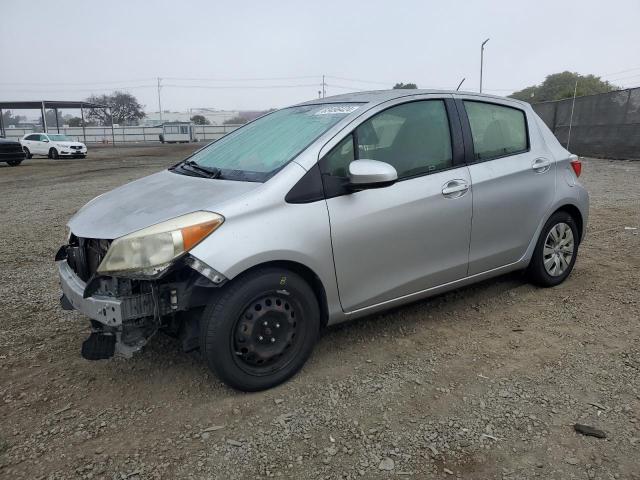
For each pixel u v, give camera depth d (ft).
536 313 13.67
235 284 9.62
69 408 9.93
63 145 93.71
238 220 9.56
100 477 8.08
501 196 13.24
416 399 9.90
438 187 12.01
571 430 8.87
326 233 10.38
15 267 19.48
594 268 17.22
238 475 8.05
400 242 11.47
